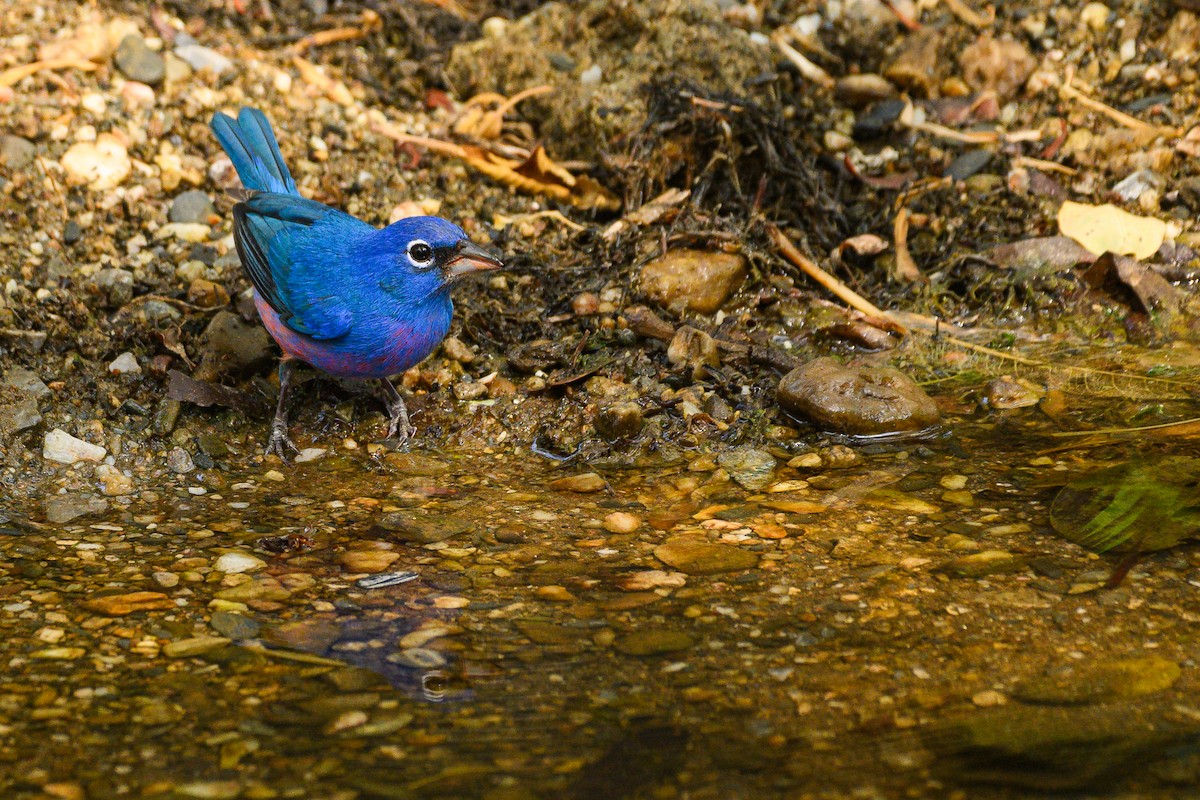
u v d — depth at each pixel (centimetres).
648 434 1041
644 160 1306
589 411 1072
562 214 1321
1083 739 623
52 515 927
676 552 854
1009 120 1430
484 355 1154
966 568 812
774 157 1308
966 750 618
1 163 1234
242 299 1155
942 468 968
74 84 1329
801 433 1044
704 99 1330
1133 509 873
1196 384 1072
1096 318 1189
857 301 1202
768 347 1141
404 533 896
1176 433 988
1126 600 763
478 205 1326
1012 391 1069
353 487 981
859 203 1330
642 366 1121
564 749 629
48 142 1272
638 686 687
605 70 1415
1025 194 1320
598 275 1228
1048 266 1234
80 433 1025
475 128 1389
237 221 1035
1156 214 1293
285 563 850
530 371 1132
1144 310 1176
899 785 594
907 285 1243
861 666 700
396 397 1073
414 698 680
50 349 1095
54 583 818
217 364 1096
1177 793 581
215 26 1482
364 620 770
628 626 754
